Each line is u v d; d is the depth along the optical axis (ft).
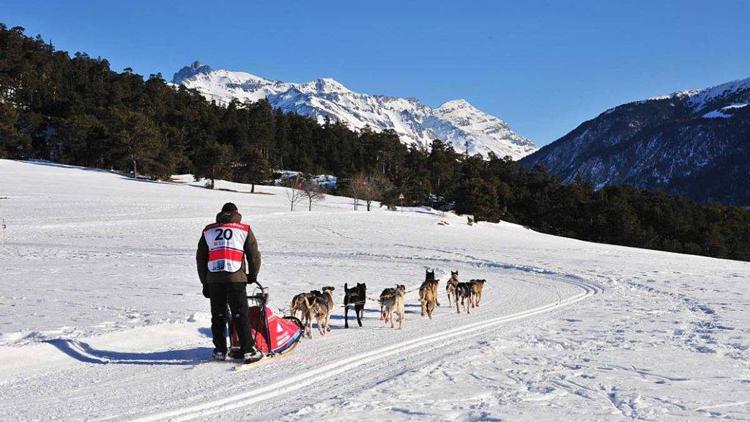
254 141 519.19
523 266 92.53
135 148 348.59
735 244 378.73
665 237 382.63
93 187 262.88
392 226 184.24
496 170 489.26
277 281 64.59
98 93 498.69
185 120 499.10
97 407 19.30
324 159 573.74
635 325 39.68
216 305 25.72
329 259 100.94
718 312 46.24
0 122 372.99
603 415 18.83
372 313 44.55
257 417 18.51
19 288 53.98
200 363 25.61
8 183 248.52
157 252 104.58
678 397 21.09
